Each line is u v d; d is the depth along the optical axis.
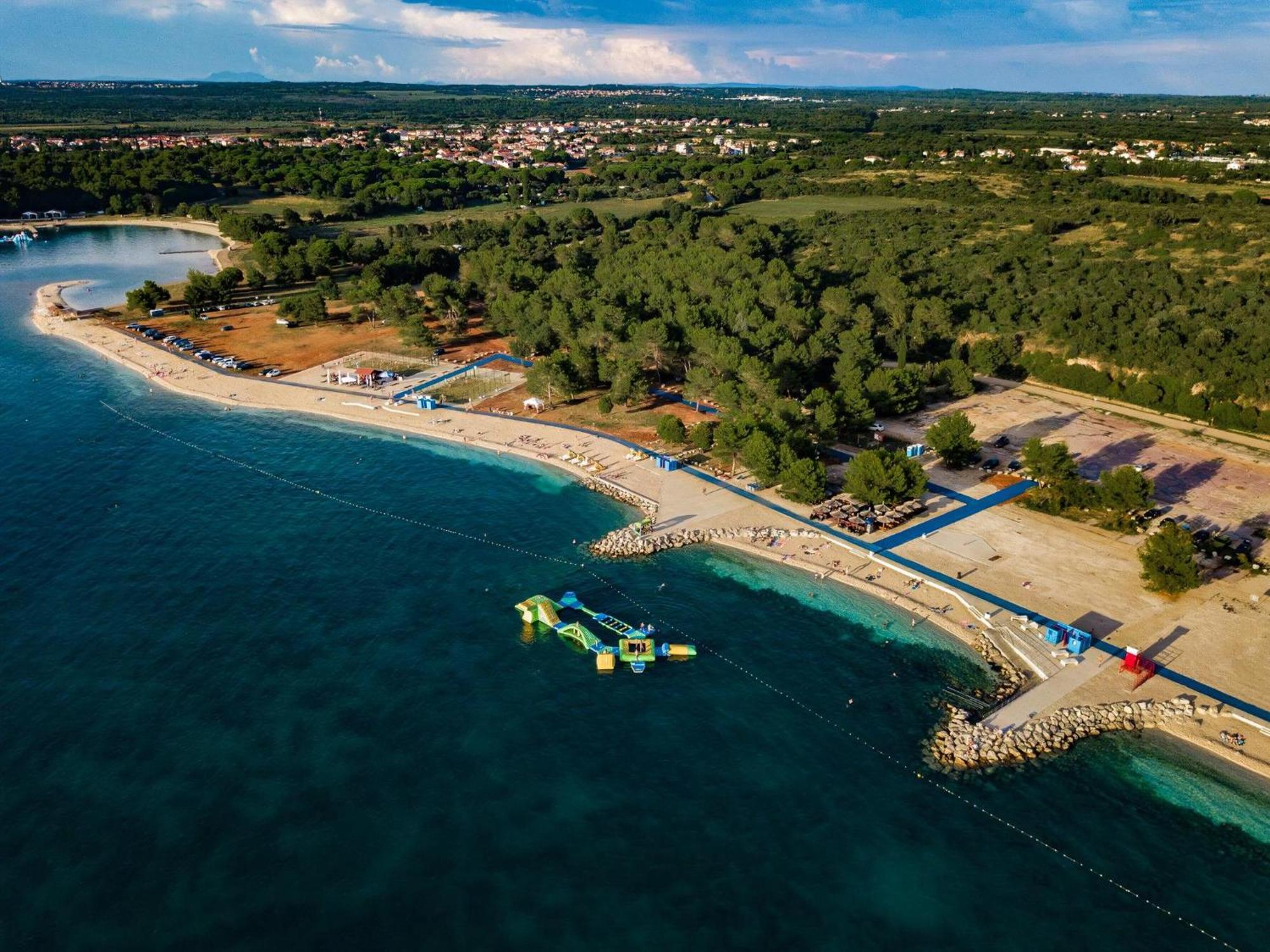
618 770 66.62
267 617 85.44
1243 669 77.00
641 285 180.88
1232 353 140.38
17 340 189.50
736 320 154.25
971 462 121.44
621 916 54.66
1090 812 63.09
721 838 60.66
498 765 66.81
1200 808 63.31
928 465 121.00
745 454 111.75
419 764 66.62
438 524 106.12
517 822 61.53
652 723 71.94
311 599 88.88
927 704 74.44
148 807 61.88
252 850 58.53
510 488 116.62
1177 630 82.62
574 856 58.88
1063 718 71.50
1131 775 66.31
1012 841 60.78
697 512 108.31
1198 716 71.44
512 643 82.50
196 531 103.19
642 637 82.50
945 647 82.06
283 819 61.16
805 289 178.75
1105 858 59.41
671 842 60.19
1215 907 55.84
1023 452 111.56
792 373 137.88
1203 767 66.81
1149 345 148.38
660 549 100.06
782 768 67.25
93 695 73.19
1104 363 152.75
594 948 52.50
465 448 131.00
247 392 156.38
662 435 123.56
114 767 65.38
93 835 59.41
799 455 116.94
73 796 62.50
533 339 167.75
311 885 56.16
